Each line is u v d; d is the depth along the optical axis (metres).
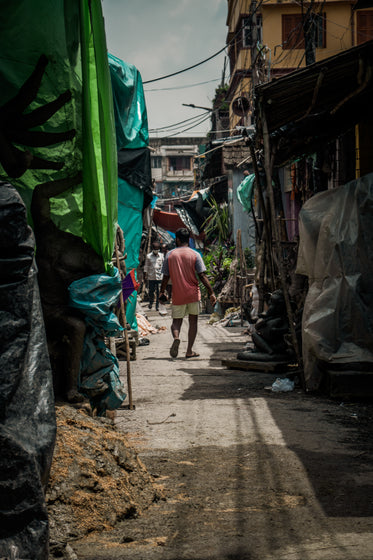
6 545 2.21
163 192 68.75
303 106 7.77
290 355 8.35
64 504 3.16
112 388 4.71
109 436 3.80
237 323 15.00
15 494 2.24
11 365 2.33
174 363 9.12
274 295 8.34
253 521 3.26
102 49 4.32
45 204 4.27
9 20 3.93
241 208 20.16
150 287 20.52
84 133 4.32
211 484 3.88
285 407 6.05
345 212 6.68
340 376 6.30
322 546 2.91
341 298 6.55
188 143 70.94
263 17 26.66
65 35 4.16
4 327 2.35
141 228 9.71
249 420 5.53
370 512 3.36
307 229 6.93
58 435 3.52
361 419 5.55
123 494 3.40
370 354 6.39
